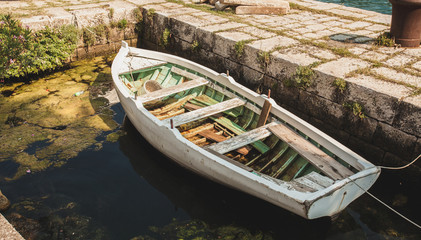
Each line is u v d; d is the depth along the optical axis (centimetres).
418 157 474
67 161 559
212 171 462
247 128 591
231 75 768
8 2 1002
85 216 459
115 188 511
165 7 1010
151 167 559
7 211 459
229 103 589
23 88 791
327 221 452
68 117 680
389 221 463
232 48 740
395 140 516
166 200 493
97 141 612
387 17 922
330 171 432
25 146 589
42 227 438
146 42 1027
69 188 505
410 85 536
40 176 525
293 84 636
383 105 515
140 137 634
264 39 745
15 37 780
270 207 479
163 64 745
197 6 1020
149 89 694
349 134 575
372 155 553
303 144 485
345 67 604
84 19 921
